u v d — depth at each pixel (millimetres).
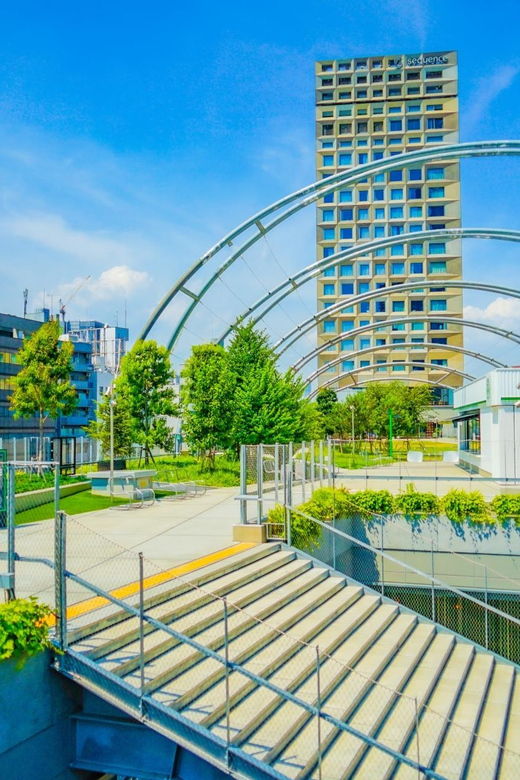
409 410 90062
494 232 59625
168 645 9578
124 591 10812
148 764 8516
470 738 10141
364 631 13039
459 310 119500
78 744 8750
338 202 119750
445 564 22469
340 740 9102
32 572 12250
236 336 43844
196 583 11984
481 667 13359
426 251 118812
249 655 10297
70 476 29906
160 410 40000
